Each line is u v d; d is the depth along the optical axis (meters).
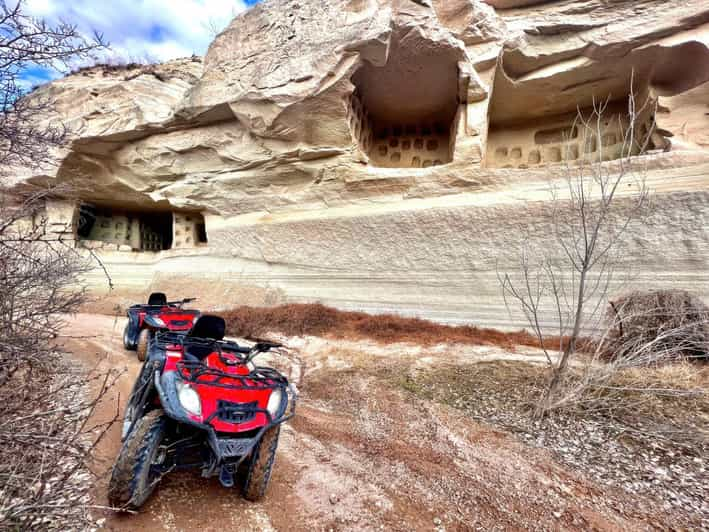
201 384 3.06
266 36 14.66
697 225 9.63
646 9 12.07
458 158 13.03
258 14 15.02
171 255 19.30
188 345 3.79
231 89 15.08
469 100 13.36
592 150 14.41
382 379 6.99
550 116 15.67
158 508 2.87
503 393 6.07
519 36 13.11
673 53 11.66
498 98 14.89
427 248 13.13
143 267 19.58
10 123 3.36
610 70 13.02
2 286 3.21
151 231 24.97
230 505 3.04
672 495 3.28
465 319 12.12
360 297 14.12
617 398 5.47
